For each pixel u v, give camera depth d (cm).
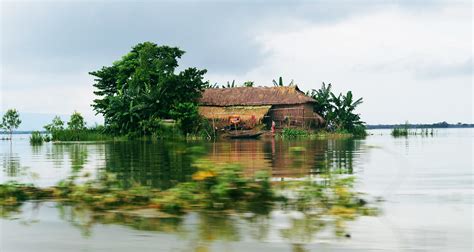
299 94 5366
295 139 4191
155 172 1098
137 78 4978
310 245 434
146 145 3058
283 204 607
